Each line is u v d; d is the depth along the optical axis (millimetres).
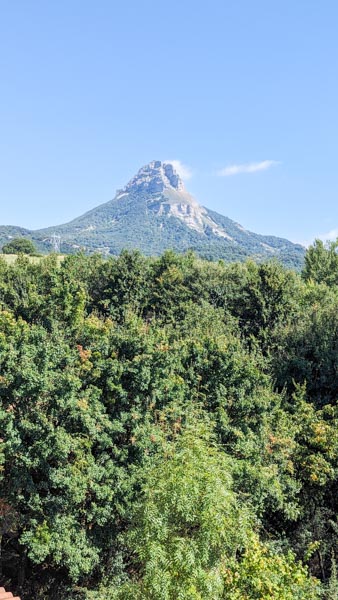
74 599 19688
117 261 44281
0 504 18609
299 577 11203
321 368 32094
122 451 19891
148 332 27922
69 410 19234
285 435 23750
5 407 18734
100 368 21266
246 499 19797
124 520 19656
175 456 13062
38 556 17656
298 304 41188
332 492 23656
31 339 21156
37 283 38750
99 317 40594
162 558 11195
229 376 25000
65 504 18203
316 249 56719
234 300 42031
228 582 11234
